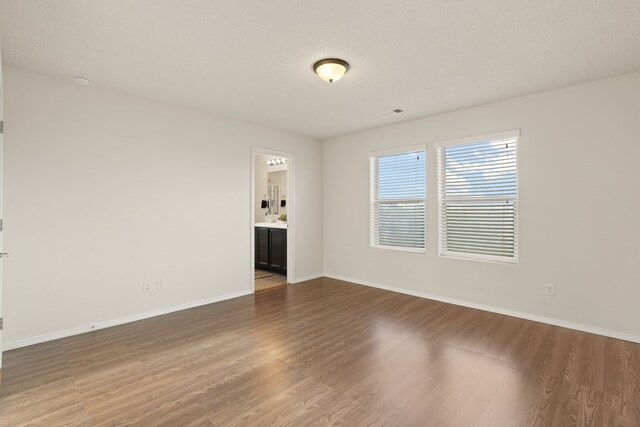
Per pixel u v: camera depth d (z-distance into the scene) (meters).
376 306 4.07
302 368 2.50
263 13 2.10
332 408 2.01
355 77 3.09
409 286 4.64
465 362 2.59
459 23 2.21
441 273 4.30
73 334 3.16
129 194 3.54
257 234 6.43
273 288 4.99
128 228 3.53
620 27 2.24
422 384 2.27
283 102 3.80
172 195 3.88
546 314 3.47
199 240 4.12
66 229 3.13
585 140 3.22
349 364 2.57
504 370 2.46
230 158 4.44
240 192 4.56
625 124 3.02
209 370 2.47
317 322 3.51
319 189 5.75
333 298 4.44
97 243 3.32
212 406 2.03
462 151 4.13
